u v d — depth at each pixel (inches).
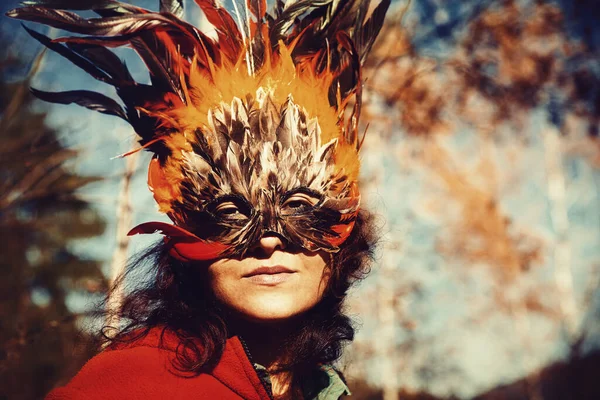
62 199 187.9
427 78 245.9
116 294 84.4
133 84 75.9
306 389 76.3
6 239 307.9
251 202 68.5
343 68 80.6
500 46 242.7
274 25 78.6
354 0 84.2
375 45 218.7
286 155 70.7
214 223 68.2
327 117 74.9
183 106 73.6
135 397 61.9
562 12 247.4
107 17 74.1
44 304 312.2
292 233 68.3
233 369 65.9
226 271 68.2
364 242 82.8
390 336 337.1
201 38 76.6
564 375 486.9
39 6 72.7
